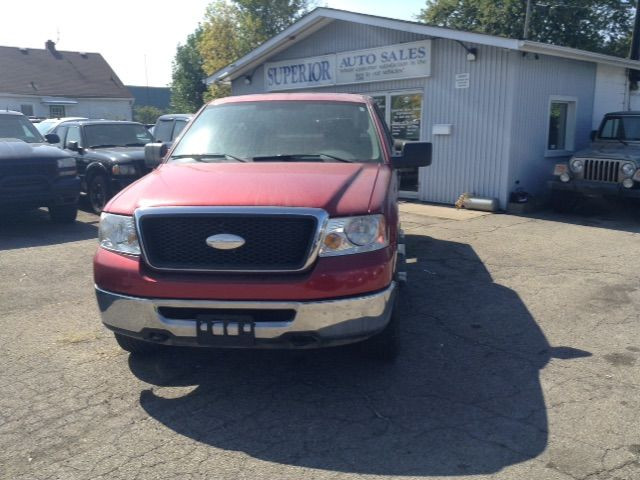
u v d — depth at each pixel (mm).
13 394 4039
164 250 3727
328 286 3566
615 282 6570
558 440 3430
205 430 3598
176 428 3621
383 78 13109
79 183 9922
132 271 3725
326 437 3508
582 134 13062
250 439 3496
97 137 12102
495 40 10695
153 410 3838
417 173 12875
